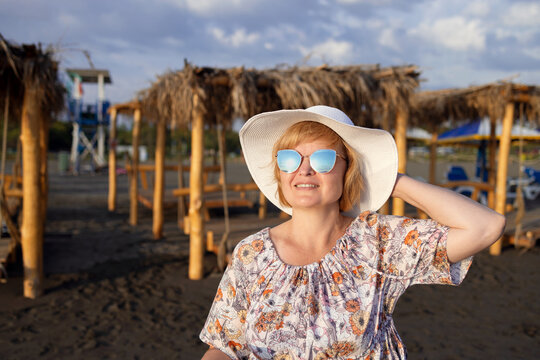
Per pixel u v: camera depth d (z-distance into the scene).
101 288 5.31
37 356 3.56
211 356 1.19
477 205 1.12
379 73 5.81
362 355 1.12
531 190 12.97
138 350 3.71
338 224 1.26
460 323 4.29
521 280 5.73
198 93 5.26
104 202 13.30
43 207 7.20
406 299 4.97
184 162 20.92
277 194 1.39
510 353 3.64
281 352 1.12
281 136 1.29
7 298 4.83
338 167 1.21
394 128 6.44
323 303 1.12
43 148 6.72
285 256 1.21
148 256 6.90
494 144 10.05
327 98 5.47
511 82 6.54
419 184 1.21
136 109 9.81
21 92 5.06
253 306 1.16
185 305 4.79
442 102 8.46
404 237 1.18
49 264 6.26
